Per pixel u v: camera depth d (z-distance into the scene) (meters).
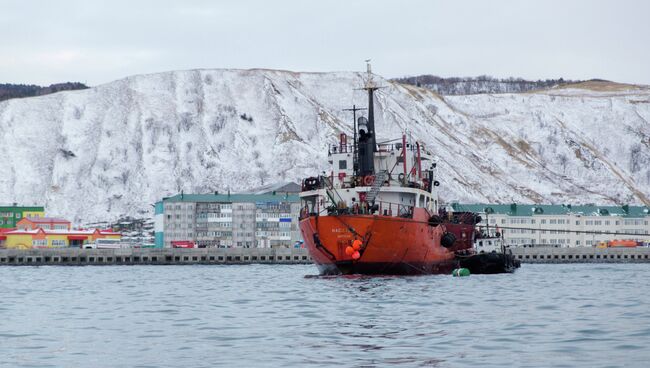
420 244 115.06
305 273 152.38
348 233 107.44
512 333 53.56
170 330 57.97
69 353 47.97
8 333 57.09
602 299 80.19
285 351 47.62
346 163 123.62
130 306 78.00
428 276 117.00
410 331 55.38
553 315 64.19
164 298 88.38
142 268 194.50
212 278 134.50
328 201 115.56
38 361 45.34
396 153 123.62
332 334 54.47
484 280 112.38
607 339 50.25
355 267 109.75
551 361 43.22
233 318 65.25
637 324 57.12
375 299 79.88
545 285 104.00
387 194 117.44
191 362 44.47
